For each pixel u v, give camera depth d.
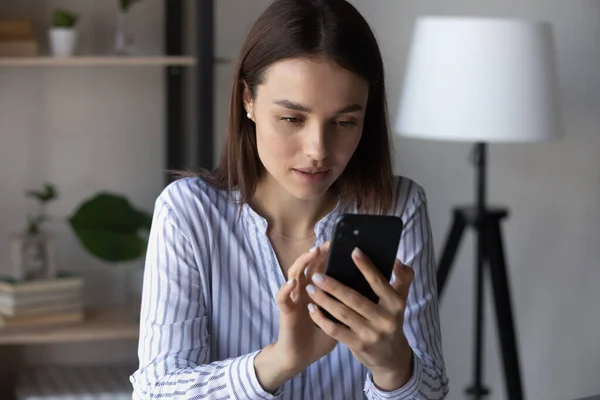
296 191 1.32
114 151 3.03
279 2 1.30
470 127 2.54
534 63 2.56
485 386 3.29
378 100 1.44
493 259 2.79
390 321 1.19
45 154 2.98
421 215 1.54
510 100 2.54
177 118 2.98
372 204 1.50
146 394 1.36
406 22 3.08
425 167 3.15
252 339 1.46
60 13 2.68
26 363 3.03
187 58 2.65
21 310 2.66
